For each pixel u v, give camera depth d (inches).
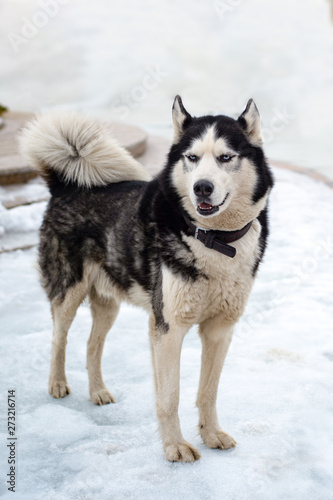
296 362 131.3
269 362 132.1
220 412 110.9
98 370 121.9
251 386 120.3
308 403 113.0
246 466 92.8
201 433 102.3
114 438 103.7
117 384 126.6
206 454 98.0
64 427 107.9
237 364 131.1
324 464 92.7
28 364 134.6
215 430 101.5
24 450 99.3
